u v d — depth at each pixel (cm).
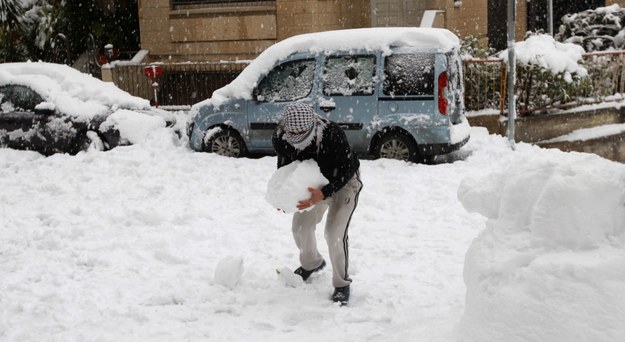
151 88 1830
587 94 1397
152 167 1030
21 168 1081
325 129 525
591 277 340
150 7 1919
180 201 870
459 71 1111
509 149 1138
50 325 511
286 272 580
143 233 735
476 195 400
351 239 709
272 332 501
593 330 333
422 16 1848
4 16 1902
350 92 1070
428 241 699
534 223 364
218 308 541
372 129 1063
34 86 1245
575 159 376
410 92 1051
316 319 521
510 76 1157
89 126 1191
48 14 1961
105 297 566
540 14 2212
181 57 1919
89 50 2034
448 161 1096
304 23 1828
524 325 351
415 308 527
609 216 351
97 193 909
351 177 530
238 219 788
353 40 1080
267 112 1108
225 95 1136
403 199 853
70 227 759
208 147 1142
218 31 1883
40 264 645
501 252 373
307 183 515
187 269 632
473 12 1964
